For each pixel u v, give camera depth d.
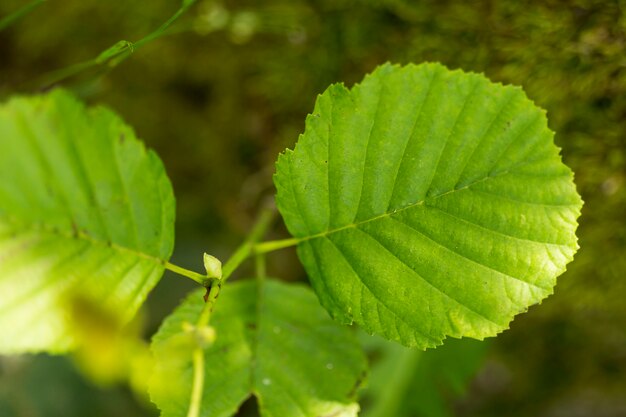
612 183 0.44
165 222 0.35
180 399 0.37
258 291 0.39
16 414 0.50
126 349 0.34
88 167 0.34
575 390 0.57
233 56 0.48
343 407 0.37
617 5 0.41
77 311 0.34
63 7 0.49
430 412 0.46
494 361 0.59
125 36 0.49
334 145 0.36
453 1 0.44
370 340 0.47
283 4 0.46
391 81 0.36
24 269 0.33
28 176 0.33
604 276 0.46
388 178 0.36
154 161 0.35
